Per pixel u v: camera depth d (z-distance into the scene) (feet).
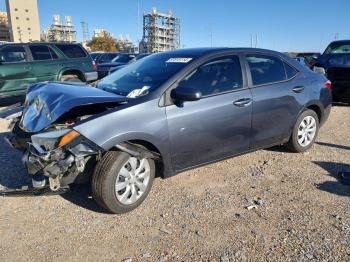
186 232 11.56
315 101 18.56
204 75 14.52
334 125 26.07
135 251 10.62
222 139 14.92
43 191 12.19
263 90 16.16
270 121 16.60
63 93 13.05
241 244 10.92
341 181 15.39
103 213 12.75
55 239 11.21
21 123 13.58
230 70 15.42
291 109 17.44
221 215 12.59
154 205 13.29
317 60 37.52
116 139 11.97
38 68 35.12
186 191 14.42
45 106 12.85
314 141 19.54
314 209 13.00
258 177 15.85
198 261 10.16
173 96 13.43
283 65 17.67
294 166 17.15
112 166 12.00
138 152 12.52
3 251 10.62
